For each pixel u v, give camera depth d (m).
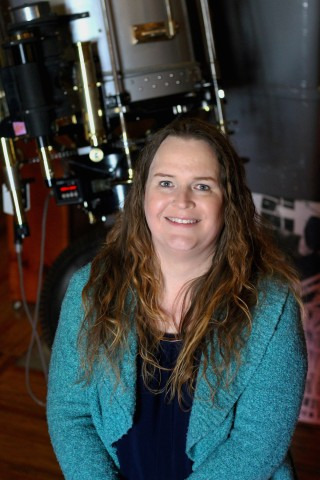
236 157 1.12
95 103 1.65
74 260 1.94
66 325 1.18
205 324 1.09
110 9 1.67
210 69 1.78
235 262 1.12
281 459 1.10
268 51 1.96
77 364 1.16
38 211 2.61
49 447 2.05
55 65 1.65
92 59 1.63
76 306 1.18
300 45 1.89
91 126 1.66
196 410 1.08
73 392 1.17
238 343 1.07
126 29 1.69
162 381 1.13
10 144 1.76
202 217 1.08
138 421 1.14
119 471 1.17
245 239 1.13
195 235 1.08
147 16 1.70
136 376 1.12
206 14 1.73
